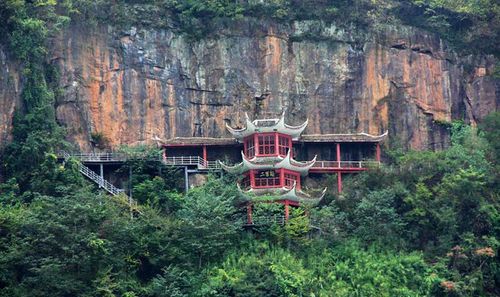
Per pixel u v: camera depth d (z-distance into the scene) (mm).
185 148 182125
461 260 162875
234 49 190375
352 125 189625
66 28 183250
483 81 197875
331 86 190875
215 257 159000
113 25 187000
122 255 154625
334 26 193750
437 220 168375
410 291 157625
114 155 174625
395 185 173000
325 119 189125
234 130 180125
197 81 188125
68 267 149625
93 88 183125
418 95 193625
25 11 176000
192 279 154000
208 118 187000
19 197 162625
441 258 163375
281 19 192750
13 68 172500
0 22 173250
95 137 180750
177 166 175125
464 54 199500
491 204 169625
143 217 160375
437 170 176000
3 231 152125
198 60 189250
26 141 167750
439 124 192750
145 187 170000
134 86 185125
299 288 154125
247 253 159625
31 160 167500
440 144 192125
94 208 154500
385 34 195125
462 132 189875
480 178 171250
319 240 165125
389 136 190250
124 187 173375
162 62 187625
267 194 169000
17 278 149250
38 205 156250
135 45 187125
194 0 191500
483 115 196000
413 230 168250
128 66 185750
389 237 166375
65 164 167375
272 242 163625
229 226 159750
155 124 184375
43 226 150125
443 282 158625
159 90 186125
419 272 161125
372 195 171500
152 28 188750
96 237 150375
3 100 170500
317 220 167375
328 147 184750
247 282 153625
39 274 147125
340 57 192250
